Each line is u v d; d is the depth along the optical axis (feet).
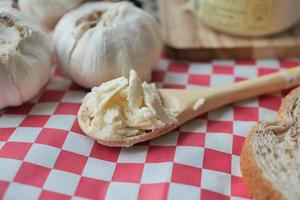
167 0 0.89
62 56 0.66
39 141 0.57
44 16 0.74
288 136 0.55
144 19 0.67
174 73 0.72
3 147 0.56
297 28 0.80
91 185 0.53
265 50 0.75
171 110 0.60
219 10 0.76
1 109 0.63
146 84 0.59
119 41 0.64
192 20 0.83
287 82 0.66
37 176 0.53
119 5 0.69
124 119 0.57
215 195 0.52
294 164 0.51
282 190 0.47
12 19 0.64
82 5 0.73
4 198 0.50
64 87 0.69
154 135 0.58
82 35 0.65
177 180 0.53
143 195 0.51
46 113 0.63
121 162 0.56
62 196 0.51
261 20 0.75
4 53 0.59
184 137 0.59
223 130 0.61
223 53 0.76
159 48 0.69
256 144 0.53
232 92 0.64
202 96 0.63
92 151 0.57
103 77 0.64
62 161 0.55
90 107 0.59
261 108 0.64
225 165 0.55
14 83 0.60
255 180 0.49
